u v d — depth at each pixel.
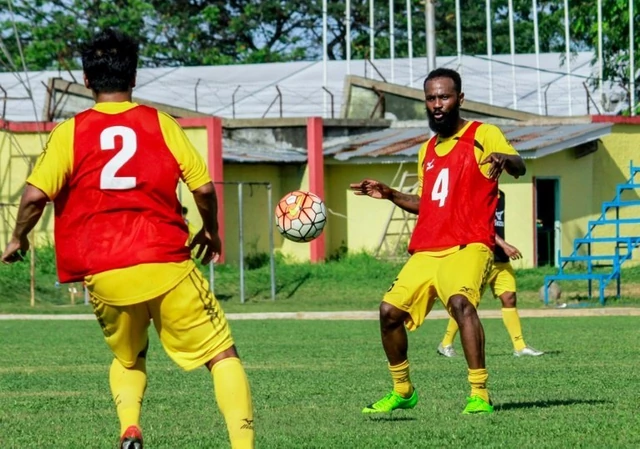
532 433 17.38
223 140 78.94
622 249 75.12
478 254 19.19
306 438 17.39
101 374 28.86
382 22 134.50
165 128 14.19
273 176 76.62
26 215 13.91
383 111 83.00
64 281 14.20
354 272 70.31
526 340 38.28
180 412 21.42
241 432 13.92
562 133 71.25
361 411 20.83
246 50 134.12
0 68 119.69
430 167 19.81
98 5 131.75
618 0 87.06
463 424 18.42
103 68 14.29
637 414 19.39
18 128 72.19
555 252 72.75
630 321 47.16
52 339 40.78
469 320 19.08
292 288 67.62
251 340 40.00
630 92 83.00
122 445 14.37
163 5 135.25
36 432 18.81
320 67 97.94
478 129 19.55
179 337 14.20
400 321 19.69
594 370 27.78
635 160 75.50
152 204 14.00
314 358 32.78
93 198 13.95
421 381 25.84
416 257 19.73
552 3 109.00
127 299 13.91
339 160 75.12
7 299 62.91
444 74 19.75
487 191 19.39
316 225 18.81
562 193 72.50
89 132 14.01
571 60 96.62
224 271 70.12
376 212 76.12
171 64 130.50
